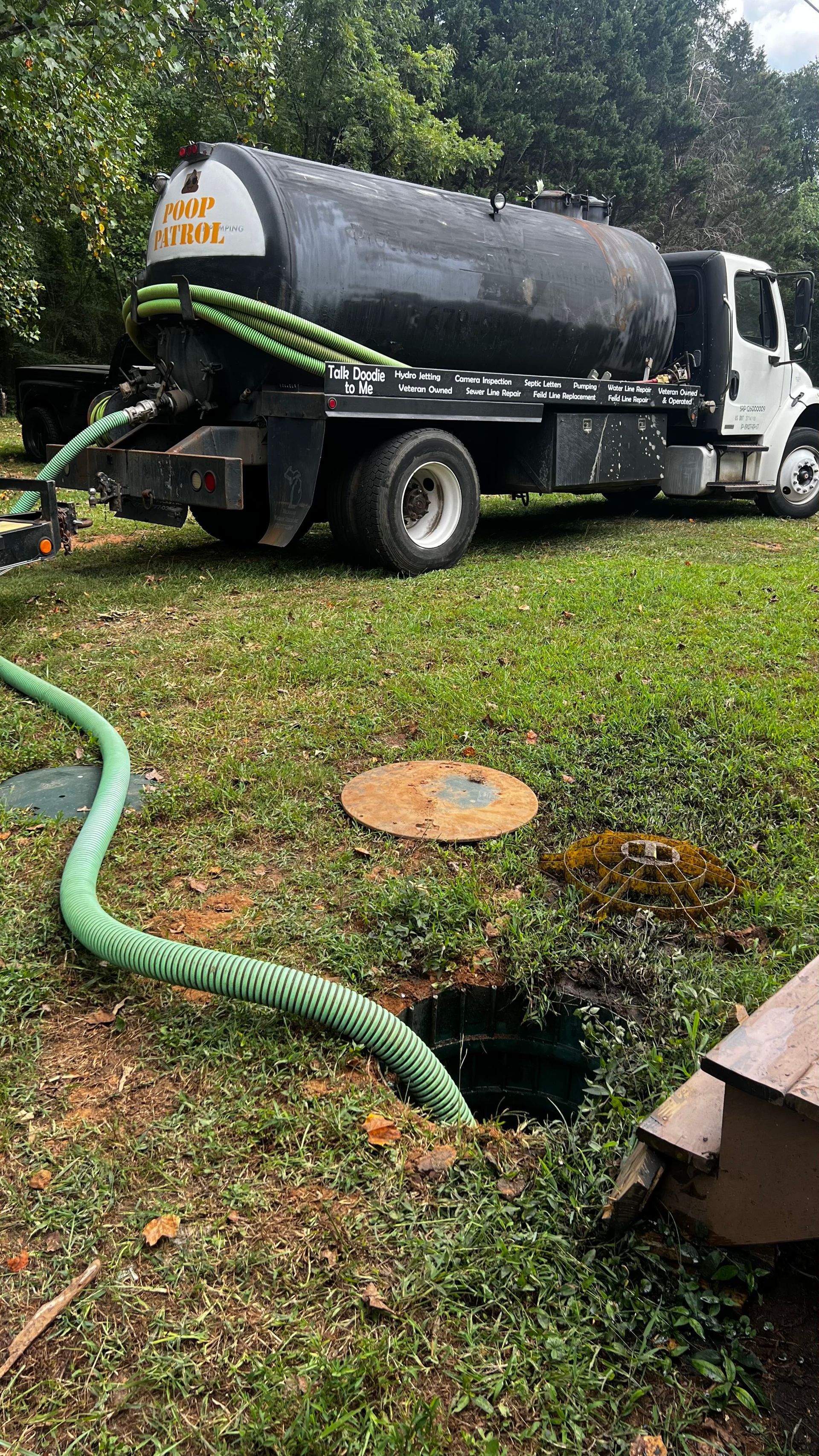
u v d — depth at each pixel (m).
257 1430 1.63
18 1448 1.63
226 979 2.66
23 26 9.31
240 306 6.79
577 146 31.69
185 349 7.47
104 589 7.43
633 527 10.62
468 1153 2.26
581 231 8.91
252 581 7.62
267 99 12.05
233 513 8.97
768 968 2.94
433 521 8.04
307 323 6.86
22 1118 2.34
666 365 10.26
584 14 35.19
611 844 3.64
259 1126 2.30
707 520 11.23
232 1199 2.11
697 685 5.17
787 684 5.17
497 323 8.02
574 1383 1.73
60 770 4.36
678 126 35.66
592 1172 2.18
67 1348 1.80
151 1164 2.20
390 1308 1.85
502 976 3.03
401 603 6.83
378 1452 1.60
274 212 6.71
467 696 5.06
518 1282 1.90
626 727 4.67
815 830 3.79
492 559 8.47
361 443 7.90
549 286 8.30
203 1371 1.75
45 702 5.04
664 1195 2.01
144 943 2.81
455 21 31.98
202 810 3.97
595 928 3.20
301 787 4.14
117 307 29.47
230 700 5.09
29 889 3.36
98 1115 2.36
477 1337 1.81
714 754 4.39
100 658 5.77
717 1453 1.64
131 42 9.82
